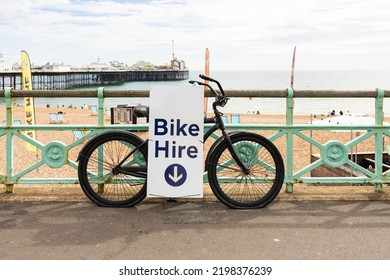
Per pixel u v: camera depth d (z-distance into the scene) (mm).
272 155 4473
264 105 54656
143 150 4449
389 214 4176
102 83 128375
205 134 4426
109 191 4738
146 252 3311
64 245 3434
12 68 110438
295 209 4324
